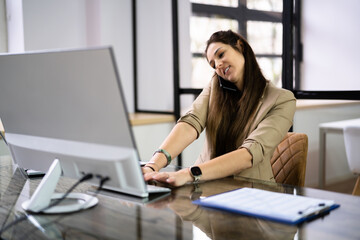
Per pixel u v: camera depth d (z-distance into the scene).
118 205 1.12
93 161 1.03
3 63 1.15
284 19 2.79
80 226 0.96
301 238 0.87
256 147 1.51
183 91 3.57
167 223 0.97
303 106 2.77
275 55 2.88
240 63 1.71
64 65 1.00
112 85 0.93
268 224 0.95
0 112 1.25
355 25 2.48
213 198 1.15
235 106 1.73
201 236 0.89
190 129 1.78
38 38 3.49
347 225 0.94
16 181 1.41
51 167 1.12
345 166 2.55
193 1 3.41
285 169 1.77
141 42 3.87
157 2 3.69
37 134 1.15
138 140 3.51
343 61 2.55
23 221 1.00
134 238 0.88
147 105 3.90
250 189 1.24
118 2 3.81
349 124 2.52
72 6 3.69
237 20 3.11
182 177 1.34
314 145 2.72
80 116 1.01
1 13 3.55
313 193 1.23
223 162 1.44
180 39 3.54
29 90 1.11
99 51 0.92
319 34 2.65
